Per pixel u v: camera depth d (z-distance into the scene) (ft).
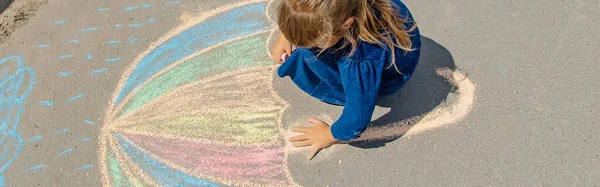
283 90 8.41
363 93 6.15
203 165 7.95
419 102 8.13
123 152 8.12
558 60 8.17
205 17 9.21
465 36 8.56
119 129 8.30
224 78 8.63
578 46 8.25
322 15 5.25
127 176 7.95
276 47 8.32
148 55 8.93
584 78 7.97
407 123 8.00
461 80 8.23
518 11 8.66
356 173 7.69
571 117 7.70
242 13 9.20
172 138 8.18
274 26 8.98
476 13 8.73
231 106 8.38
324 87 7.62
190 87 8.59
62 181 7.95
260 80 8.54
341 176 7.69
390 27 5.98
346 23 5.51
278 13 5.73
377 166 7.70
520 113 7.83
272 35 8.91
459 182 7.49
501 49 8.38
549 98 7.88
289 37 5.76
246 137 8.11
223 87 8.55
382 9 5.88
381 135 7.93
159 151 8.10
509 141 7.65
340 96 7.79
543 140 7.59
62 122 8.38
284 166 7.84
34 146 8.21
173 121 8.32
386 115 8.09
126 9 9.34
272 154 7.94
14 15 9.38
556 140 7.56
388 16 5.93
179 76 8.70
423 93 8.18
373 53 5.95
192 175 7.89
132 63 8.86
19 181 7.99
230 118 8.28
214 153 8.02
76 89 8.66
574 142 7.52
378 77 6.13
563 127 7.64
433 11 8.84
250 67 8.68
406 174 7.62
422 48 8.52
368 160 7.75
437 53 8.46
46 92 8.65
